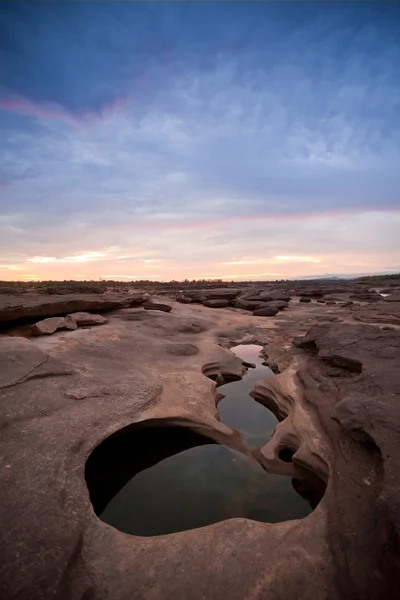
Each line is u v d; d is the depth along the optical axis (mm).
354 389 7621
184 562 4344
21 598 3557
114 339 13914
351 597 3715
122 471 7527
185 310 27469
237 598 3863
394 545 3686
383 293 48875
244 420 10055
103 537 4715
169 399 9414
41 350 10008
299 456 7070
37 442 6230
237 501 6348
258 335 20609
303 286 68438
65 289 33344
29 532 4336
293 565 4227
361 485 5156
